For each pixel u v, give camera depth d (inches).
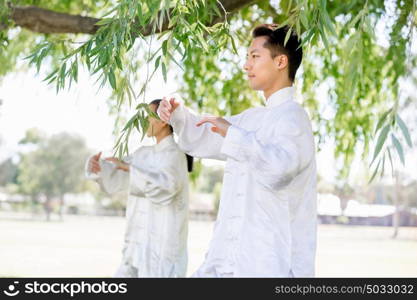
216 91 225.6
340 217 1918.1
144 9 113.8
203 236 916.6
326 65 215.6
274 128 101.7
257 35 105.6
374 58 216.1
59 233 908.6
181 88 225.5
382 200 1812.3
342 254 682.8
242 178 103.3
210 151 114.6
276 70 104.5
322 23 84.1
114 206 2031.3
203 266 106.6
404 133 72.1
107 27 91.4
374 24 181.5
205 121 98.8
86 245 669.9
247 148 93.6
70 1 228.7
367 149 219.1
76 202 2340.1
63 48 109.3
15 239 732.7
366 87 215.9
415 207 1726.1
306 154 97.9
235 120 112.7
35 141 1946.4
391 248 839.1
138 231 149.9
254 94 226.5
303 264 99.8
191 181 226.2
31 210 1945.1
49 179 1950.1
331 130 223.9
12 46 222.1
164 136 145.9
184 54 91.0
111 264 447.5
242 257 99.6
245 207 100.8
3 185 2162.9
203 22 114.4
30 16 163.0
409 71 78.7
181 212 146.2
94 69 90.2
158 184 139.6
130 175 144.2
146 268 144.2
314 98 224.8
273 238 98.7
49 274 362.3
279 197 99.4
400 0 172.9
